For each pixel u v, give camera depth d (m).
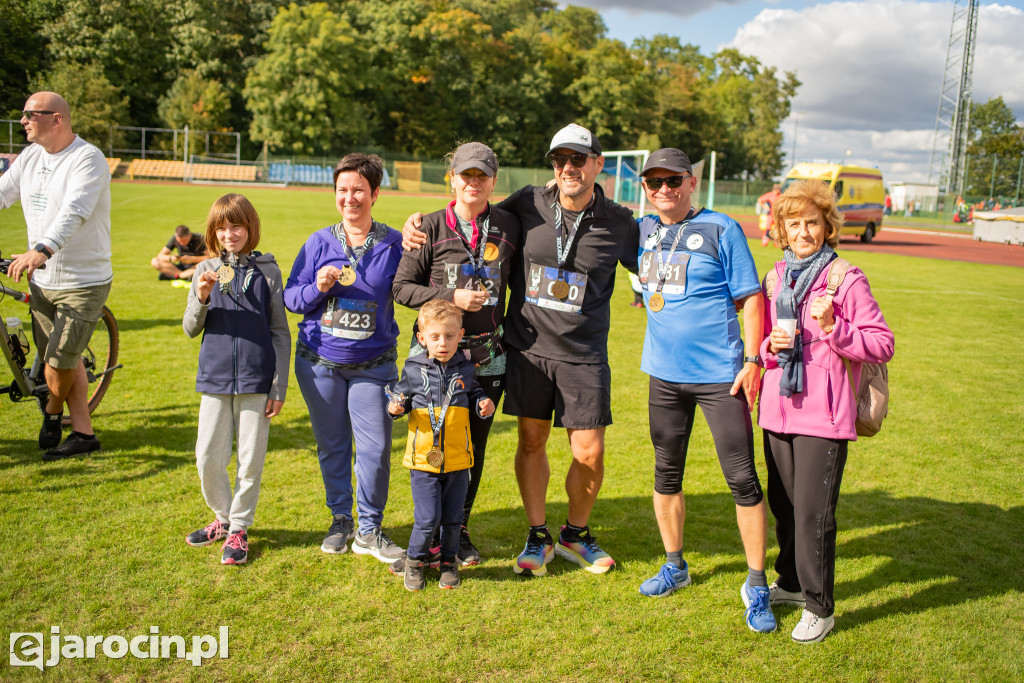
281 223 20.16
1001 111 73.06
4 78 49.47
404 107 60.38
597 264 3.42
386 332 3.62
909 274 16.69
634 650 2.97
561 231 3.42
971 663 2.96
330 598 3.26
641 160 31.50
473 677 2.76
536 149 62.25
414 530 3.32
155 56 54.44
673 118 67.44
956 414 6.39
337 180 3.51
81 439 4.72
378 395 3.60
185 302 9.49
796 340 3.05
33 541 3.59
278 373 3.57
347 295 3.54
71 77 48.03
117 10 52.16
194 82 52.38
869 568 3.75
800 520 3.07
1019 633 3.18
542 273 3.45
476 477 3.63
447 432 3.29
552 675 2.79
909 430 5.94
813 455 3.03
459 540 3.54
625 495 4.55
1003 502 4.60
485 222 3.46
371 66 56.91
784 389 3.04
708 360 3.26
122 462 4.61
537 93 60.69
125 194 29.11
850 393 3.02
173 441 4.99
